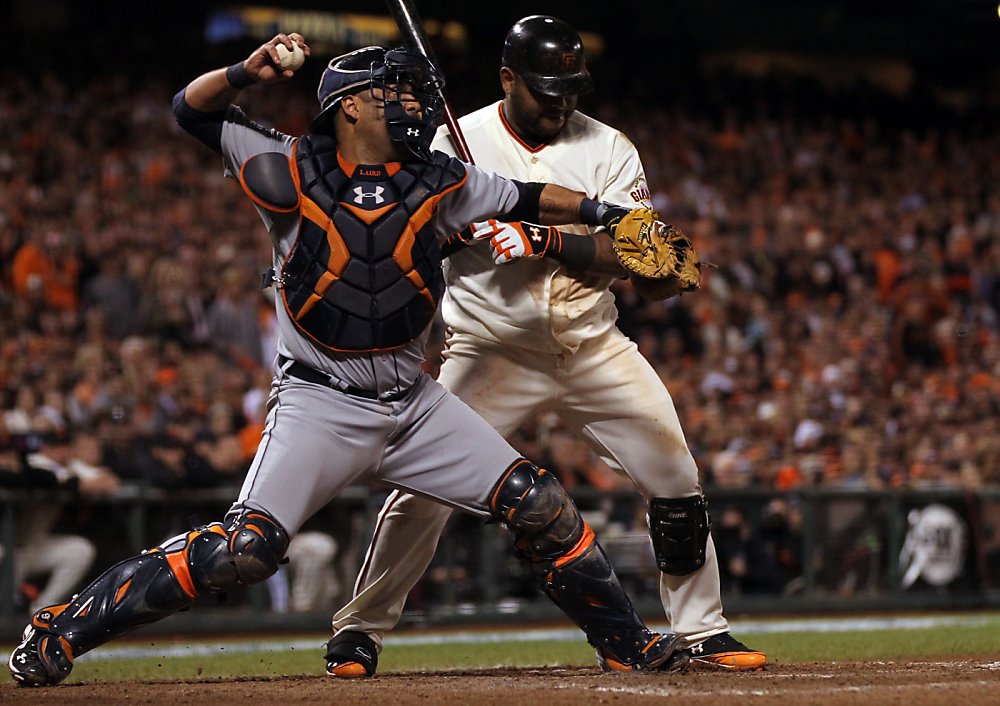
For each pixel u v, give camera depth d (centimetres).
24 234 4128
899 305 5216
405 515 1539
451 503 1386
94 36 6681
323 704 1198
